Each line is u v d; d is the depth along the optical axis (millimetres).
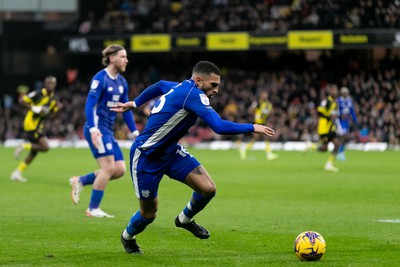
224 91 102000
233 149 92625
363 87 94500
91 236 27328
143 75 111312
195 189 22516
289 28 97125
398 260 22391
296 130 93312
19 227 29609
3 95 114938
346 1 97250
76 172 58031
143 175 22328
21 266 21625
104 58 32750
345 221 31328
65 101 108375
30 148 50094
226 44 98062
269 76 101438
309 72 104875
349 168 60969
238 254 23609
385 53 101688
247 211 34969
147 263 22047
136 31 102438
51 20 113812
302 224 30484
